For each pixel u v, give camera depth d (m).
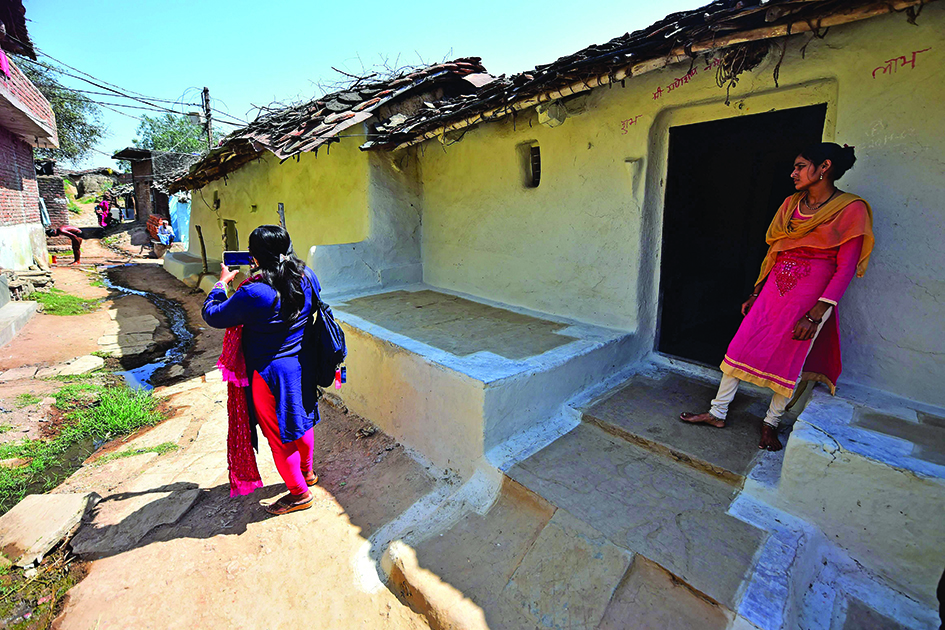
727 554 2.27
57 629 2.46
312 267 5.48
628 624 2.12
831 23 2.31
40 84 16.12
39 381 5.82
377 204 5.86
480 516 2.87
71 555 2.96
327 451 4.05
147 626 2.46
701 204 4.88
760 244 5.97
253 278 2.86
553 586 2.34
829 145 2.39
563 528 2.55
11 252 11.05
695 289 5.11
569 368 3.57
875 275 2.82
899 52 2.56
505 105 3.91
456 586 2.46
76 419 4.92
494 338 4.02
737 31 2.55
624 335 4.09
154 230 21.14
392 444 3.97
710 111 3.60
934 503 2.05
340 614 2.51
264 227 2.88
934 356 2.67
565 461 3.05
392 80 6.12
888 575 2.22
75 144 25.50
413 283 6.36
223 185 11.49
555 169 4.50
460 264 5.82
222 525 3.20
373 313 4.82
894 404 2.71
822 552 2.37
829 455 2.31
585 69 3.22
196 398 5.45
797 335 2.49
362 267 5.85
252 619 2.50
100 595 2.64
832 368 2.72
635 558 2.31
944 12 2.38
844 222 2.36
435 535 2.80
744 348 2.83
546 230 4.70
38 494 3.64
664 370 4.13
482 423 3.09
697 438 3.04
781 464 2.72
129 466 3.99
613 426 3.24
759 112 3.37
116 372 6.54
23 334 7.65
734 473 2.70
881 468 2.17
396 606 2.53
